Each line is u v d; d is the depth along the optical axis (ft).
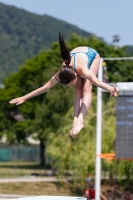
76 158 261.65
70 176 303.07
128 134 163.53
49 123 402.31
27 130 456.86
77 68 56.80
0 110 483.51
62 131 281.95
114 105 270.87
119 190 272.10
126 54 465.06
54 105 392.47
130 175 253.65
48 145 288.71
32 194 269.85
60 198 62.59
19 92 480.23
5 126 485.15
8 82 489.26
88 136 267.18
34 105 465.06
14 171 409.69
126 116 163.02
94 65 58.13
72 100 389.39
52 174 367.25
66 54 56.70
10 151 595.88
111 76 433.07
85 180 261.65
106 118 268.00
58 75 57.31
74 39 473.26
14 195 260.21
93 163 258.78
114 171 258.37
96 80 56.59
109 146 256.52
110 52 456.86
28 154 594.65
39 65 465.06
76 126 57.77
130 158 162.71
